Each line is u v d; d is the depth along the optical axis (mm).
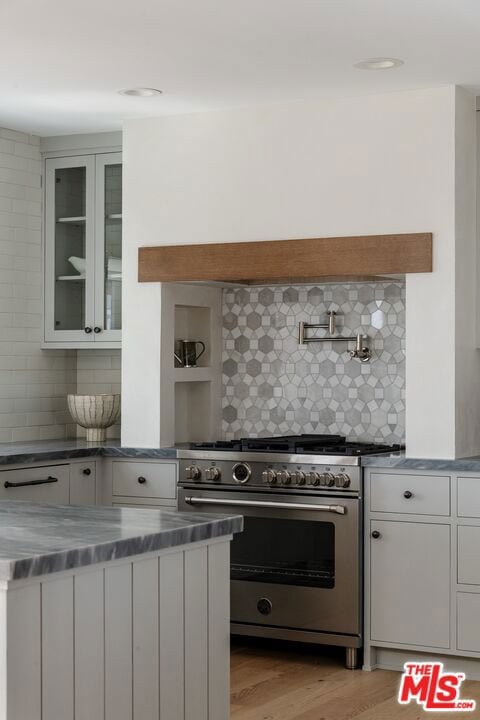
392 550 4793
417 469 4719
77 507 3283
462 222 4895
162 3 3705
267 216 5223
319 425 5680
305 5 3727
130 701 2693
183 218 5434
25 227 6020
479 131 5070
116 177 5895
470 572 4629
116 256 5891
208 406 5891
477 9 3768
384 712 4254
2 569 2311
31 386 6098
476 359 5059
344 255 5023
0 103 5223
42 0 3668
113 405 5898
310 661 5043
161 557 2797
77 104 5234
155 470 5363
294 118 5160
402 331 5461
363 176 5000
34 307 6109
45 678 2436
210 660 2996
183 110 5352
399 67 4527
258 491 5078
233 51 4301
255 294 5863
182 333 5855
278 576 5043
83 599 2543
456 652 4668
